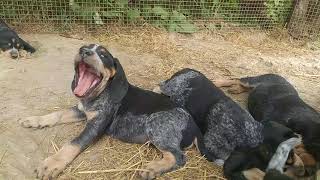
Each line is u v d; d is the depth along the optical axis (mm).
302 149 633
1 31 897
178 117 630
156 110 637
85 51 611
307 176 603
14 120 676
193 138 642
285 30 1235
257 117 740
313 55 1139
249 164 581
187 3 1214
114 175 587
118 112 655
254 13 1248
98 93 635
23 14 1078
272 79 827
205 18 1229
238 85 863
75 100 757
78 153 609
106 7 1127
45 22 1085
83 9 1104
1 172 560
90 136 621
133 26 1142
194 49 1082
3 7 1059
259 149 587
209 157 635
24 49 923
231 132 622
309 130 648
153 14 1170
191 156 637
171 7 1206
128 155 625
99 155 620
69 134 658
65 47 987
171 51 1049
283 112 711
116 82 640
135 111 646
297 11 1209
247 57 1075
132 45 1056
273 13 1236
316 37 1219
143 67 941
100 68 611
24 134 643
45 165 567
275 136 599
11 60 883
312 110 717
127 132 646
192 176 601
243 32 1218
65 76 845
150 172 575
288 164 582
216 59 1038
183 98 707
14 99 738
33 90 776
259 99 765
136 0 1169
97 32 1097
